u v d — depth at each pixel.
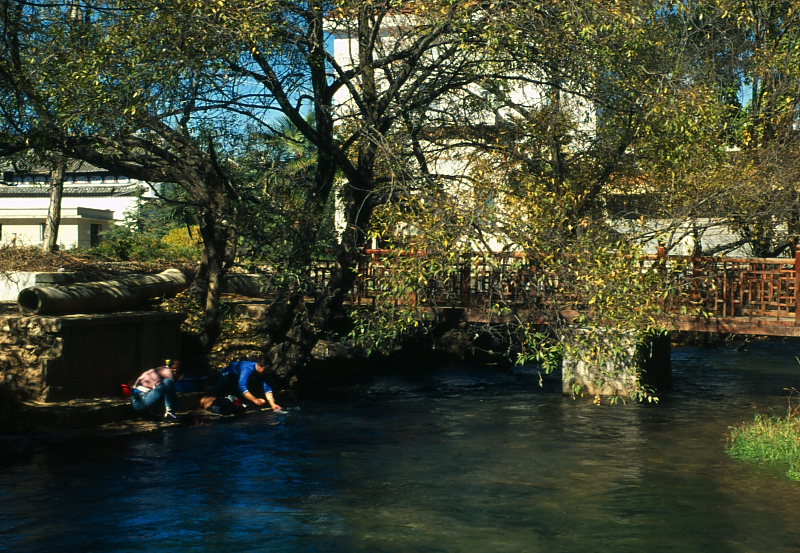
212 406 14.41
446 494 9.33
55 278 17.56
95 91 13.02
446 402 15.70
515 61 13.98
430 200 12.13
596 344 11.58
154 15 12.71
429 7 12.79
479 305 15.48
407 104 14.94
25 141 14.09
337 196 17.66
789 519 8.30
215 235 16.61
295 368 16.69
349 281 15.76
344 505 8.88
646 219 15.70
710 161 15.74
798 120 18.84
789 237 18.69
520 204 11.92
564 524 8.20
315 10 13.53
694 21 18.14
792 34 19.08
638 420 13.62
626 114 14.58
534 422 13.58
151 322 15.29
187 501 8.99
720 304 14.93
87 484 9.65
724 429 12.84
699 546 7.54
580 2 12.29
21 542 7.60
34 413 12.55
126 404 13.62
